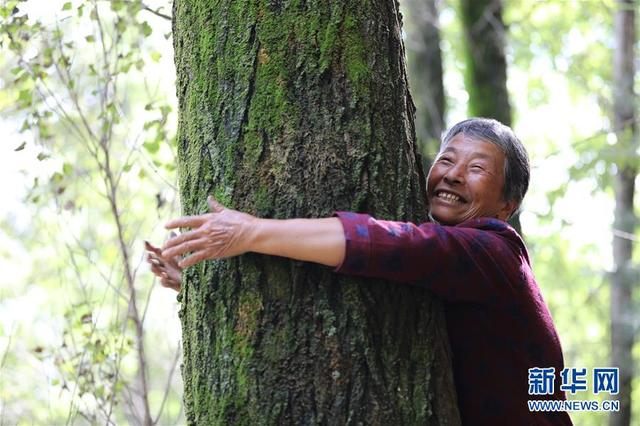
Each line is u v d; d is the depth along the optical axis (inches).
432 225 92.5
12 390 250.1
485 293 95.2
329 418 87.5
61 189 174.9
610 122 335.3
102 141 172.4
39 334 289.9
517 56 379.9
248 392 88.4
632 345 317.4
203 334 92.0
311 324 88.8
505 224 100.2
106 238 253.3
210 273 91.7
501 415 101.3
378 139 93.7
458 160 106.1
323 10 94.1
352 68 93.6
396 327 91.5
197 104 95.7
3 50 173.8
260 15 93.8
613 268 324.5
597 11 374.6
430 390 91.8
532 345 100.6
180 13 100.5
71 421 164.4
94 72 169.9
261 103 92.4
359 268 87.4
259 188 91.0
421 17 316.5
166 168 171.0
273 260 89.6
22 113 185.2
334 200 91.0
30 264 356.2
